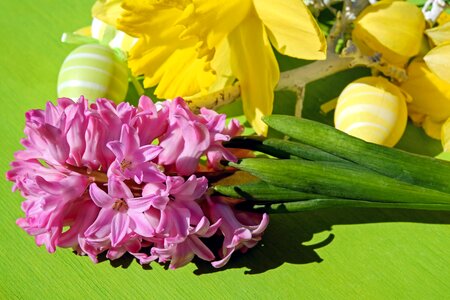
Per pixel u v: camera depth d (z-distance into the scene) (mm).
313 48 650
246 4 656
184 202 609
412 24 677
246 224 633
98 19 708
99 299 622
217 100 689
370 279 631
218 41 667
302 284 628
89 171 608
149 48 663
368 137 660
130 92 734
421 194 630
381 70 690
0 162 694
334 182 622
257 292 624
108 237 598
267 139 639
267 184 623
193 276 631
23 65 756
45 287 628
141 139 619
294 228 654
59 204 598
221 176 632
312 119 713
